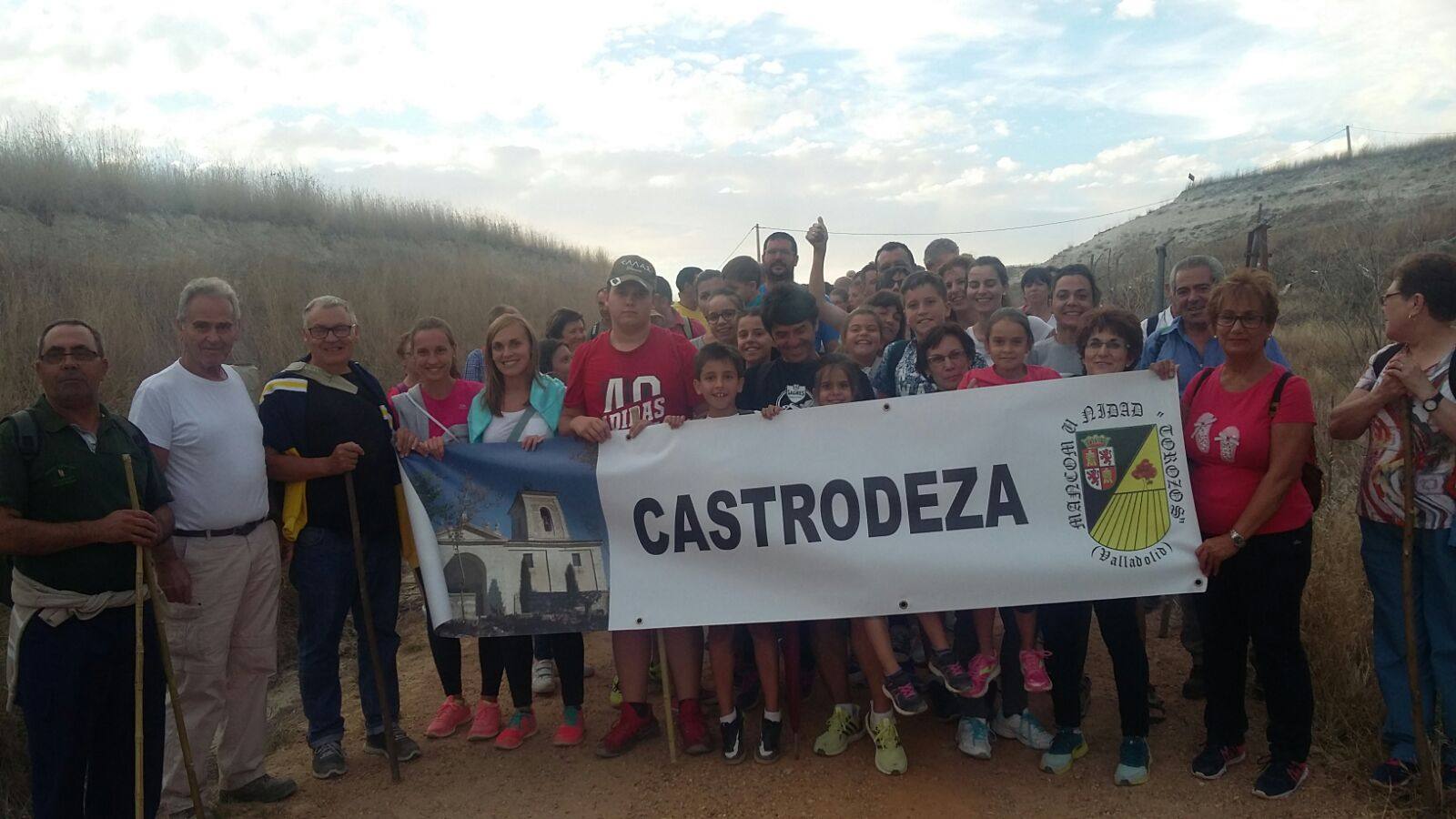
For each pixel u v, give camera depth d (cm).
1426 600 383
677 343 483
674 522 452
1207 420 395
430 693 566
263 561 435
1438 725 378
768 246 670
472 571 466
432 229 2341
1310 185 4144
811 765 438
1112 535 409
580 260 2727
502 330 475
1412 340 369
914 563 426
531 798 428
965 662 471
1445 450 367
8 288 996
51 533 342
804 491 440
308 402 446
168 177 1827
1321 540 522
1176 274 484
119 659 371
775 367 484
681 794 421
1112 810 388
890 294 595
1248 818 376
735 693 504
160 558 384
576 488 461
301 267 1602
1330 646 450
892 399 436
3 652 549
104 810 382
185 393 411
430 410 505
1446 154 3753
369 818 420
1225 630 399
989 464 425
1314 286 1770
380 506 471
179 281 1248
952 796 405
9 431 340
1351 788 388
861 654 436
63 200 1510
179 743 393
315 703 458
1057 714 422
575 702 477
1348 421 385
